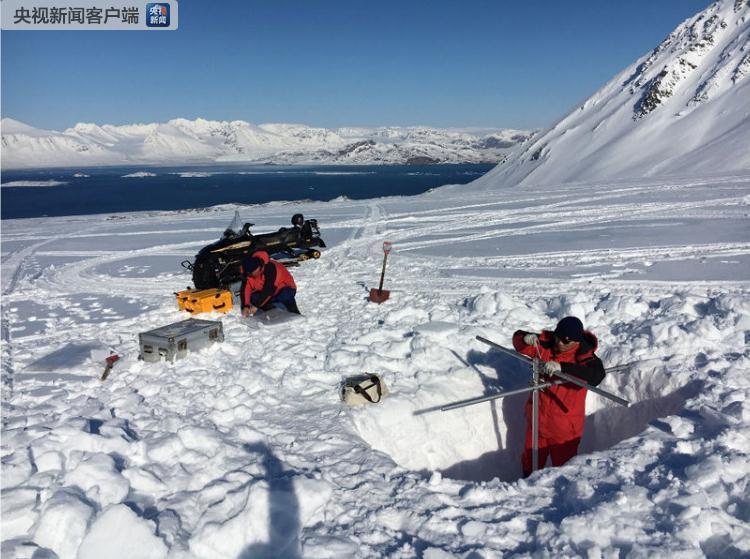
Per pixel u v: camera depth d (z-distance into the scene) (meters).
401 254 11.54
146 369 5.39
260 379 5.01
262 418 4.35
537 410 4.23
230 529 2.84
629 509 2.93
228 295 7.50
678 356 5.05
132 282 9.98
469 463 4.91
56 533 2.87
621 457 3.51
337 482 3.40
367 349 5.79
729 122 58.62
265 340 6.16
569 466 3.49
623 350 5.35
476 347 5.75
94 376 5.38
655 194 19.34
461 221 16.20
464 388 5.09
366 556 2.75
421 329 6.08
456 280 9.00
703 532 2.73
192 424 4.22
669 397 4.62
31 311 8.19
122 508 2.89
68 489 3.19
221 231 16.61
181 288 9.33
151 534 2.82
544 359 4.39
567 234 12.84
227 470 3.54
